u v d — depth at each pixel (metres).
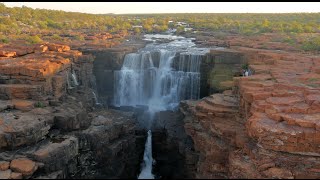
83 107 34.53
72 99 35.59
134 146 30.66
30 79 33.28
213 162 24.95
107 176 20.45
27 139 25.72
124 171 22.00
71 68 39.75
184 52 49.97
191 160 26.61
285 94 25.80
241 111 27.64
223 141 25.84
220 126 26.58
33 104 30.77
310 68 34.19
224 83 39.44
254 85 28.34
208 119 29.16
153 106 45.06
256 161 21.61
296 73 32.06
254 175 20.56
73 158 27.00
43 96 32.72
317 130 21.06
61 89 35.22
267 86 27.64
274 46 53.06
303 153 21.23
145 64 48.62
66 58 40.19
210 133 27.44
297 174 20.20
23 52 43.19
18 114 28.97
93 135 29.11
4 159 23.94
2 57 40.34
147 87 47.88
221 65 43.62
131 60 48.41
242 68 42.22
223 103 29.98
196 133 28.75
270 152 21.77
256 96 25.62
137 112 40.94
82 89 40.09
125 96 47.47
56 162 25.03
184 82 46.28
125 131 32.38
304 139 21.06
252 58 43.19
